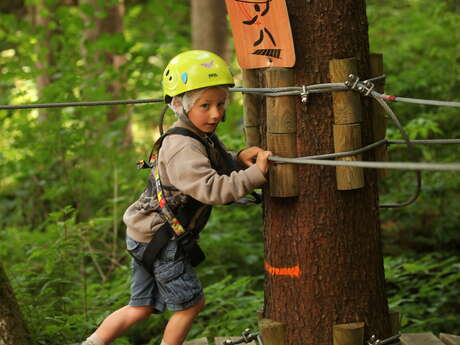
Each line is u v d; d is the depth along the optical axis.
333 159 3.18
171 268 3.29
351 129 3.16
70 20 7.83
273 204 3.37
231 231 7.41
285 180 3.22
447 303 6.30
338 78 3.14
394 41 9.23
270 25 3.16
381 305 3.44
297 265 3.32
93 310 5.32
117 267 6.81
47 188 8.37
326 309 3.31
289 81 3.18
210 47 8.98
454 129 7.57
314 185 3.24
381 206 3.76
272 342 3.39
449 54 8.10
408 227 7.91
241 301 5.58
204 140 3.21
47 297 5.30
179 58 3.15
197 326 5.54
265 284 3.58
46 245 5.92
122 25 11.38
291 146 3.20
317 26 3.16
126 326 3.50
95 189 8.12
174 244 3.28
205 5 8.95
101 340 3.46
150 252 3.29
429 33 8.68
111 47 7.53
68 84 7.34
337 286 3.30
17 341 3.79
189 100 3.08
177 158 3.11
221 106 3.14
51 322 4.75
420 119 6.61
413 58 8.72
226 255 6.96
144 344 5.59
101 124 7.71
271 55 3.19
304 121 3.21
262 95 3.27
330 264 3.29
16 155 8.66
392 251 7.64
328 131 3.20
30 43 8.00
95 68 7.61
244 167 3.36
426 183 7.76
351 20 3.23
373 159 3.38
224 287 5.88
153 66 7.69
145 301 3.48
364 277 3.35
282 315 3.41
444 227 7.54
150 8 9.31
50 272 5.14
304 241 3.29
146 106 7.69
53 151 7.63
